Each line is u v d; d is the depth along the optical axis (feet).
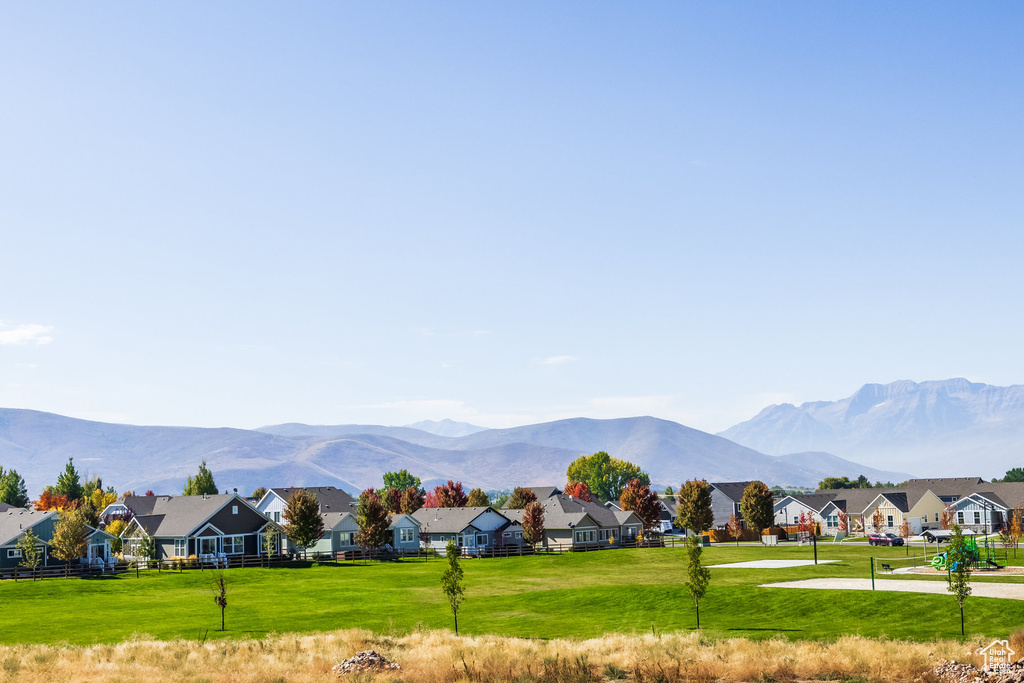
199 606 204.03
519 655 135.64
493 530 379.14
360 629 167.63
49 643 156.56
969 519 440.86
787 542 396.57
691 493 404.77
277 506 407.03
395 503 483.10
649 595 192.95
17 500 522.06
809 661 125.80
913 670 119.44
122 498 508.53
